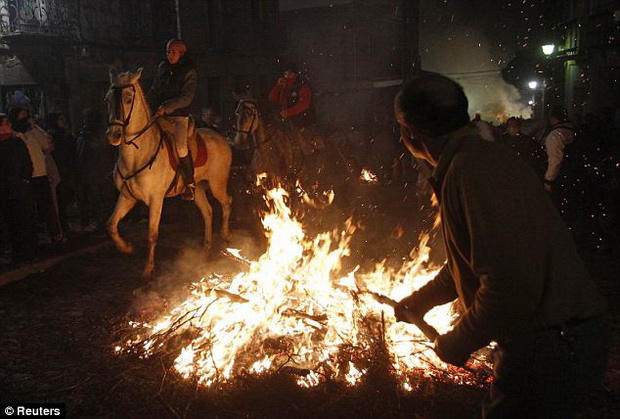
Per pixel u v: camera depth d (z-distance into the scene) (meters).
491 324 1.95
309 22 28.08
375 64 30.62
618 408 3.94
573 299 2.00
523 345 2.03
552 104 26.88
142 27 15.96
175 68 7.36
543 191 2.06
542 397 2.05
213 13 19.66
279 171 10.56
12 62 12.53
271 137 10.45
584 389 2.06
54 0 13.11
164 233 10.04
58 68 13.28
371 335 4.43
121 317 5.80
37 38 12.45
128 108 6.54
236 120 10.20
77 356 4.90
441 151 2.21
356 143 16.47
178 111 7.50
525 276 1.89
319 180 13.50
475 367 4.45
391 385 4.12
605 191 9.09
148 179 6.95
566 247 2.03
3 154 7.71
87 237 9.60
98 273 7.62
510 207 1.93
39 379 4.50
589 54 18.48
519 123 10.04
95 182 9.61
